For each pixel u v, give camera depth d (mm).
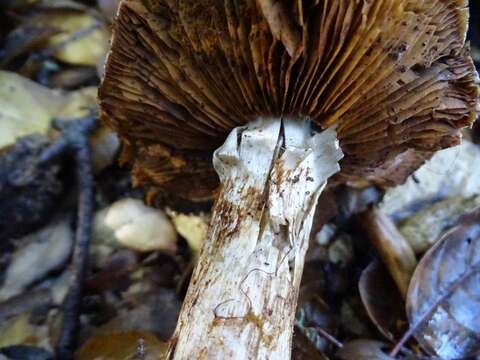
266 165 100
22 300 132
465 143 165
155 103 106
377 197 145
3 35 181
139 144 122
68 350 119
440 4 84
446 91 98
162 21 93
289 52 83
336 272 142
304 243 98
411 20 82
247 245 92
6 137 143
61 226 149
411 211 152
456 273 128
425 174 156
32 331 124
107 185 158
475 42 194
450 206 150
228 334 83
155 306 129
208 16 88
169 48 96
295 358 115
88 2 193
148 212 149
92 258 141
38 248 144
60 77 173
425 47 88
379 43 85
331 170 104
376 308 130
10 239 146
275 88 96
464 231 132
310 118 104
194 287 92
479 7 195
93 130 157
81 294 130
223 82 99
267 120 104
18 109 150
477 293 126
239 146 104
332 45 85
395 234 141
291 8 82
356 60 87
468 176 157
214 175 131
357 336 130
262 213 95
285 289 90
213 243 96
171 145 120
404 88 95
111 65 102
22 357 118
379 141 110
